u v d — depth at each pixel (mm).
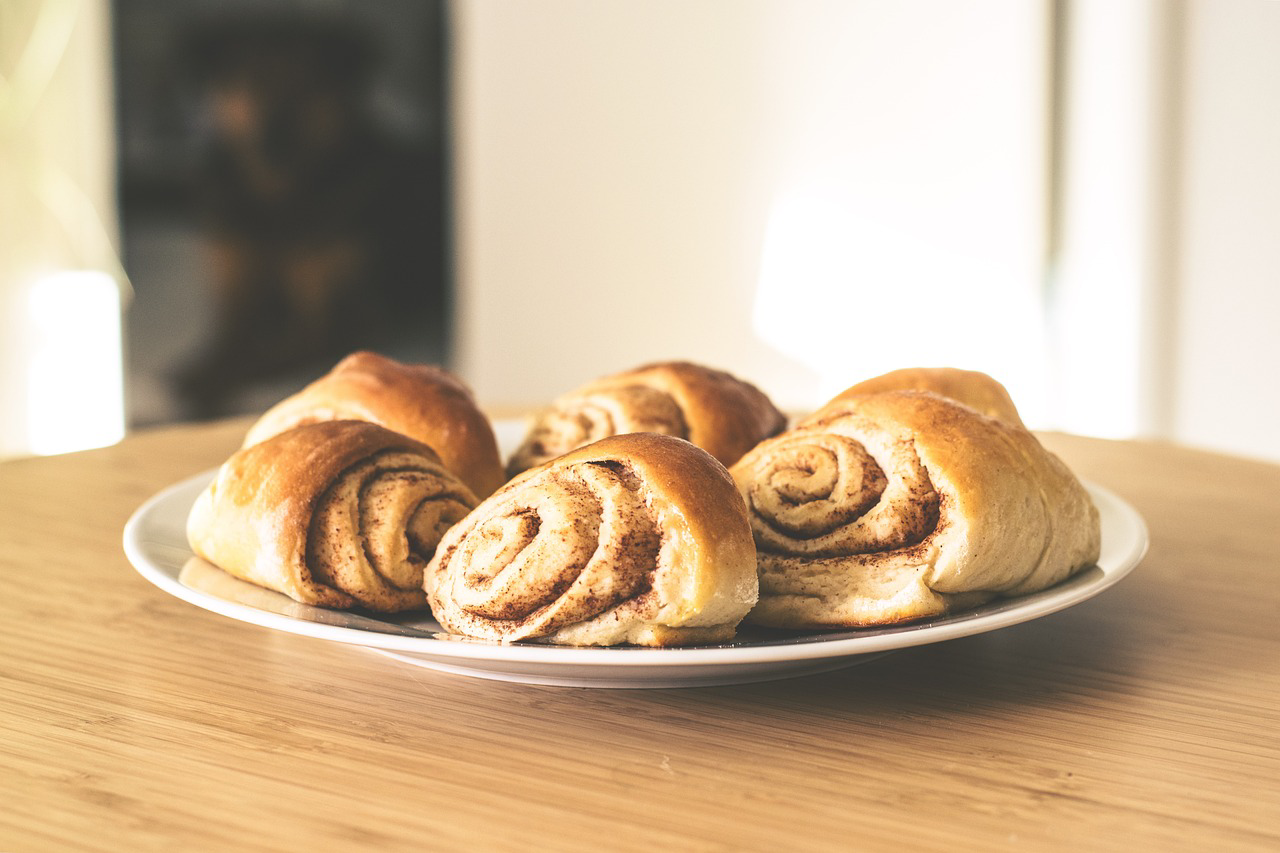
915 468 470
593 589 433
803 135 1816
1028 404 1765
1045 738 414
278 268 1742
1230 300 1606
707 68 1851
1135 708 430
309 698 437
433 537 491
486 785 391
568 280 1971
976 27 1716
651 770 398
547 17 1915
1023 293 1740
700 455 450
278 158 1717
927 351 1799
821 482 479
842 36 1780
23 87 1607
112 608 502
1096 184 1706
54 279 1657
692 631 437
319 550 477
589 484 446
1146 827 374
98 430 1694
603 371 1975
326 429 495
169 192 1670
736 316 1893
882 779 394
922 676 450
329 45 1733
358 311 1821
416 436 546
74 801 382
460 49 1934
